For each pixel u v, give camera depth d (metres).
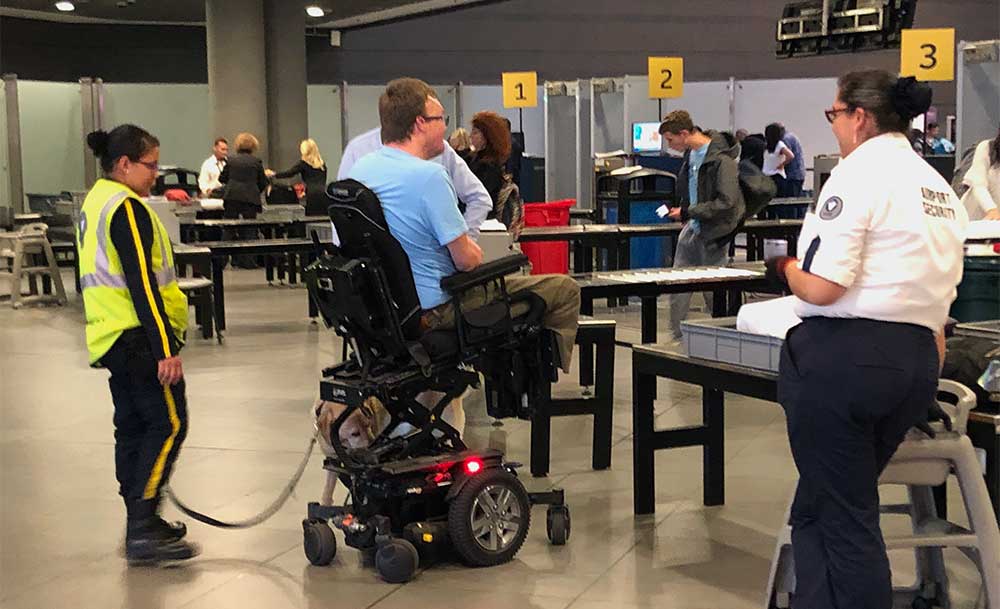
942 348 2.80
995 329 3.49
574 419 5.88
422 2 17.88
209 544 4.01
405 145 3.66
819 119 16.11
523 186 14.21
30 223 12.28
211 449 5.32
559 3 19.17
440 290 3.62
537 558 3.79
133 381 3.79
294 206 12.63
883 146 2.60
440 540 3.69
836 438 2.58
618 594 3.45
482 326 3.58
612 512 4.27
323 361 7.63
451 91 17.95
